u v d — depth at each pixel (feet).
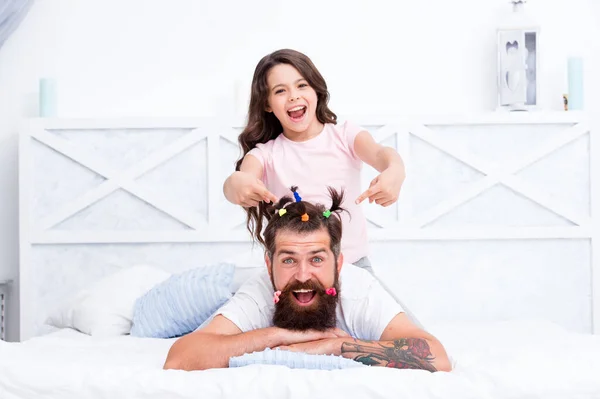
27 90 12.19
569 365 5.42
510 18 11.78
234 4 12.28
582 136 11.54
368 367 5.28
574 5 12.30
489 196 11.55
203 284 8.59
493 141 11.51
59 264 11.48
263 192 6.26
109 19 12.24
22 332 11.34
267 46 12.27
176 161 11.50
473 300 11.55
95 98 12.23
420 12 12.30
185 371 5.39
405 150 11.46
